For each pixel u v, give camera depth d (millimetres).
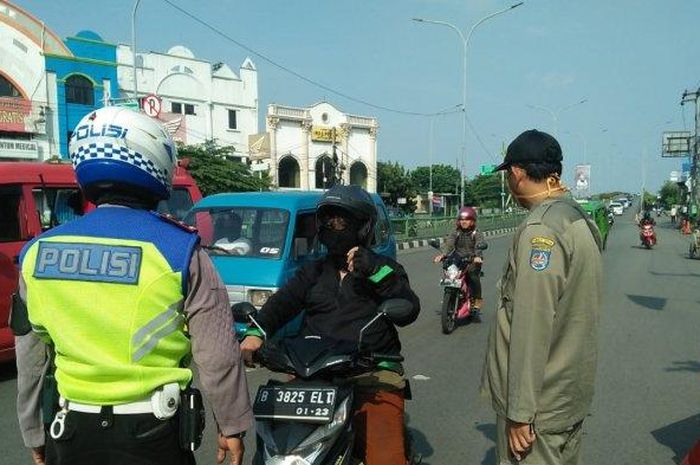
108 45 32844
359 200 2910
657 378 6051
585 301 2318
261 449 2426
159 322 1761
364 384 2795
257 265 6371
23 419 1956
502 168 2588
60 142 30938
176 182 8305
